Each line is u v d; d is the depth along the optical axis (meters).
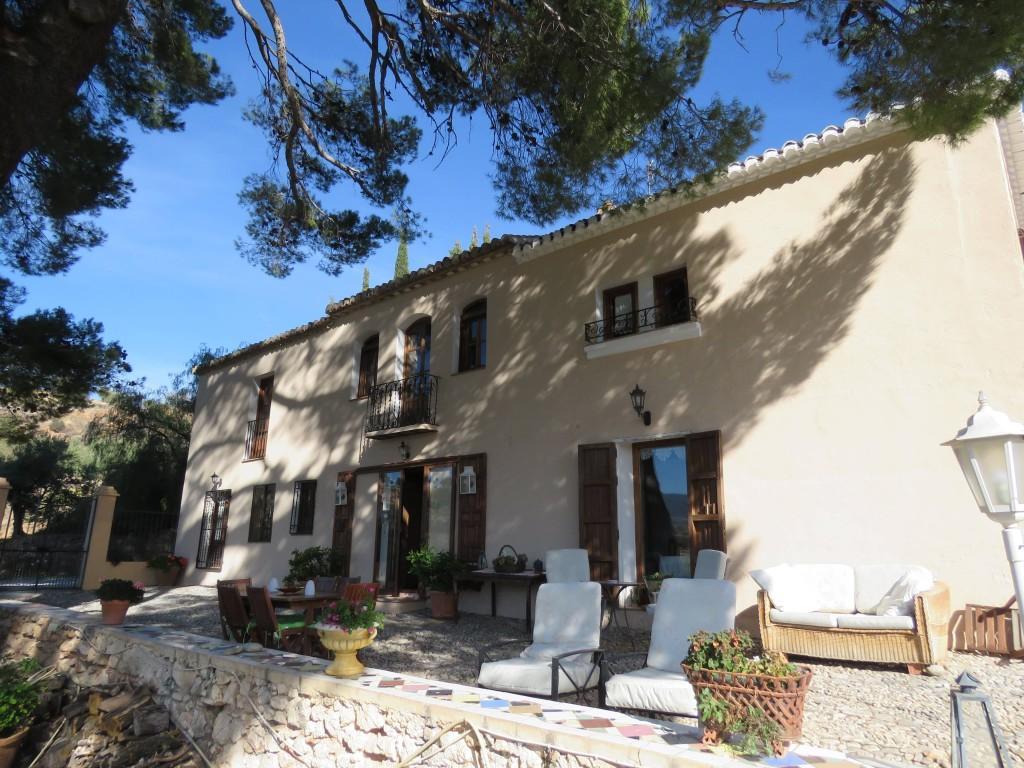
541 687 4.02
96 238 9.68
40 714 6.09
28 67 4.90
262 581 13.80
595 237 9.57
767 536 7.16
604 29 5.64
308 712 4.21
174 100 8.62
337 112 8.46
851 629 5.56
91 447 26.59
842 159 7.45
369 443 12.34
